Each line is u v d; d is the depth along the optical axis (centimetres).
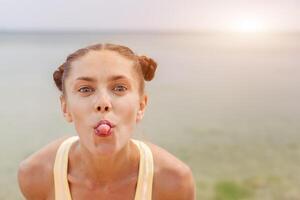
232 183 1459
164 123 2227
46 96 3039
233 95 3206
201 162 1645
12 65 4934
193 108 2652
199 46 8981
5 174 1487
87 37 12569
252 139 1928
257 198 1363
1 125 2217
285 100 2956
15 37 12306
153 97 3031
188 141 1902
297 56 6625
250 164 1606
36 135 2017
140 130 2081
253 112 2552
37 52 6756
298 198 1351
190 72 4678
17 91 3241
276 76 4312
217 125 2211
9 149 1792
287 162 1627
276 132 2045
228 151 1777
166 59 6119
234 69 5012
